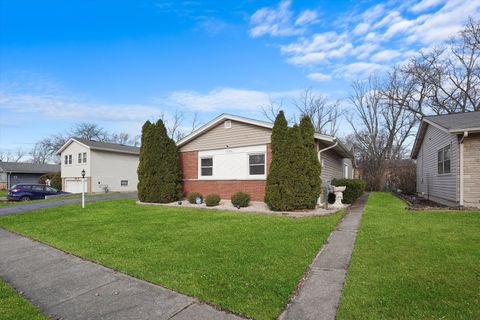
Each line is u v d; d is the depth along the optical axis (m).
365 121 33.62
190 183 16.88
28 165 46.22
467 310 3.55
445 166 14.59
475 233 7.26
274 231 8.09
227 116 15.20
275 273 4.95
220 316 3.70
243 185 14.86
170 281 4.76
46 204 17.67
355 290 4.21
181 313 3.83
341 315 3.56
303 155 11.72
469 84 29.02
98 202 16.78
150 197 15.87
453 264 5.07
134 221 10.31
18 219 11.95
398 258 5.48
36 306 4.27
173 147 16.50
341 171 21.03
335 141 13.48
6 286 5.01
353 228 8.51
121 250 6.65
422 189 20.09
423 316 3.46
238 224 9.19
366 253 5.89
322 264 5.45
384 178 29.19
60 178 34.22
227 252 6.18
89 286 4.89
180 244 6.95
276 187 11.77
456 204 12.58
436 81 30.28
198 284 4.59
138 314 3.87
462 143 12.14
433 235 7.14
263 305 3.88
